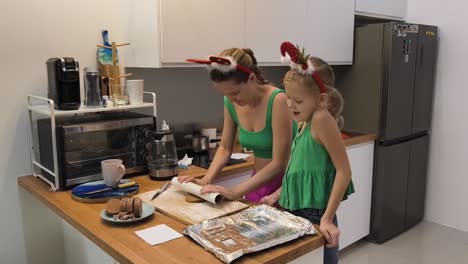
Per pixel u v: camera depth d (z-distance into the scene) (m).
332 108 1.47
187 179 1.70
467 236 3.36
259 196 1.79
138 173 2.03
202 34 2.17
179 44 2.09
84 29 2.15
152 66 2.07
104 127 1.87
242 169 2.21
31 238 2.15
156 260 1.15
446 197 3.54
